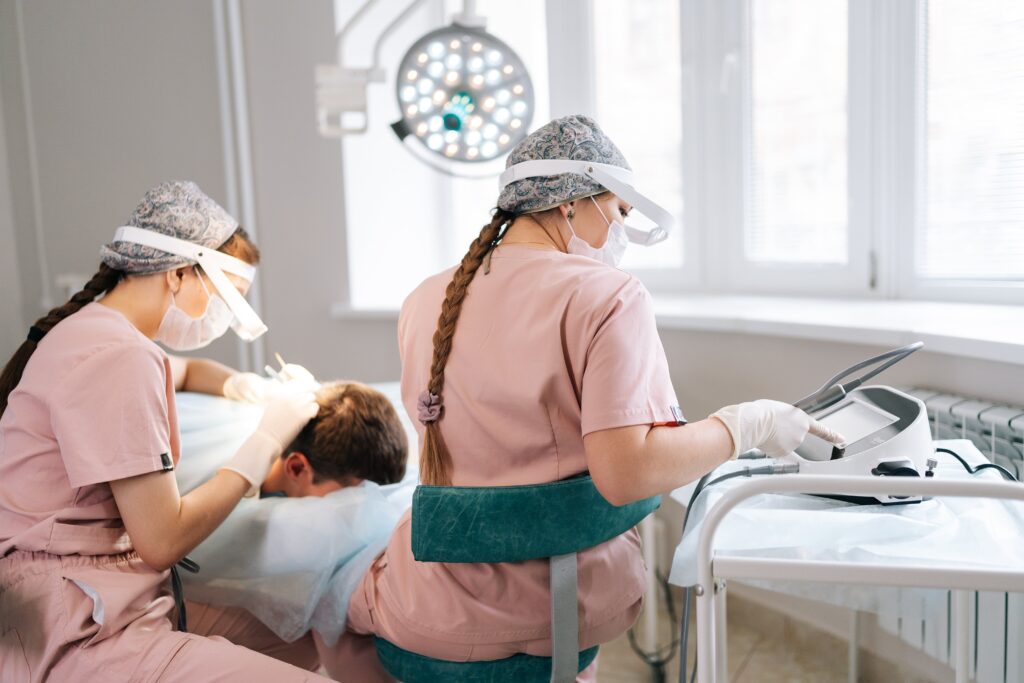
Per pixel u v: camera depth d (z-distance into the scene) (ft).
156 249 4.70
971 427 5.37
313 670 5.63
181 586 4.77
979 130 6.67
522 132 6.05
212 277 4.79
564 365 3.69
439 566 4.09
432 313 4.14
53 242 10.07
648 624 7.14
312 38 9.24
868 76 7.30
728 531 3.76
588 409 3.55
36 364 4.32
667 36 8.60
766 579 3.38
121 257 4.68
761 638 7.39
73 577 4.20
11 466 4.35
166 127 9.58
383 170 9.75
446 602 4.05
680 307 7.72
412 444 6.34
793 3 7.82
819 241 7.94
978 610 5.08
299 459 5.40
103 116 9.74
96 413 4.16
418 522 3.91
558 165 3.95
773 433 3.90
